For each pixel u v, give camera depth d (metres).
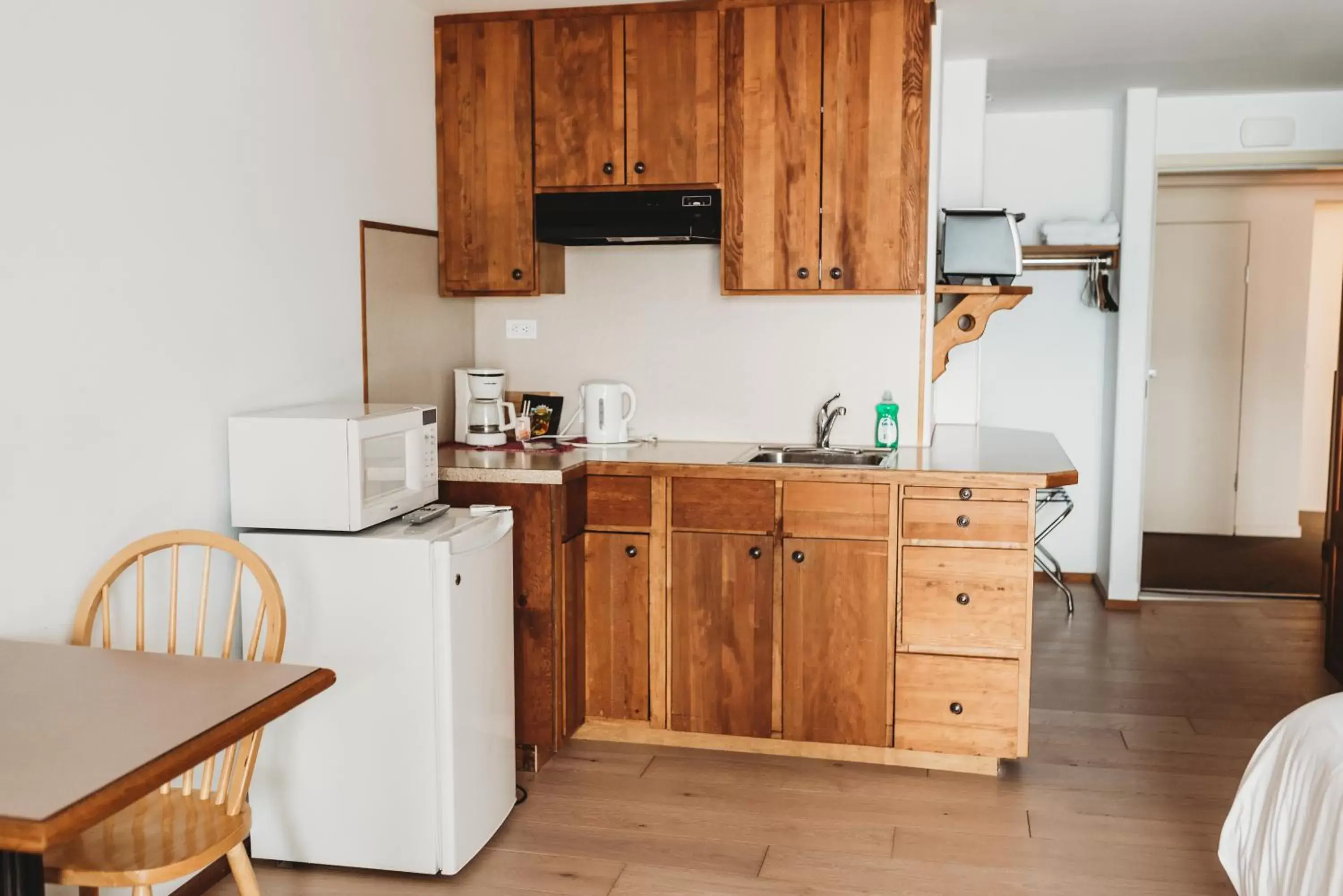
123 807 1.42
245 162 2.90
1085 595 5.82
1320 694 4.22
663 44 3.76
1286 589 5.94
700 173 3.77
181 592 2.69
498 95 3.89
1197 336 7.50
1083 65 4.69
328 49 3.28
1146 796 3.27
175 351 2.66
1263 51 4.44
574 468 3.48
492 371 3.89
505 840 3.01
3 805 1.37
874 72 3.64
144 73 2.54
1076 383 5.93
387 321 3.64
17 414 2.23
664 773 3.45
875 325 3.98
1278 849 2.08
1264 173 5.55
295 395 3.15
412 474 3.04
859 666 3.48
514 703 3.37
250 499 2.81
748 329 4.07
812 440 4.06
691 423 4.15
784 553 3.49
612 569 3.63
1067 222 5.44
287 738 2.82
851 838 3.01
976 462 3.56
